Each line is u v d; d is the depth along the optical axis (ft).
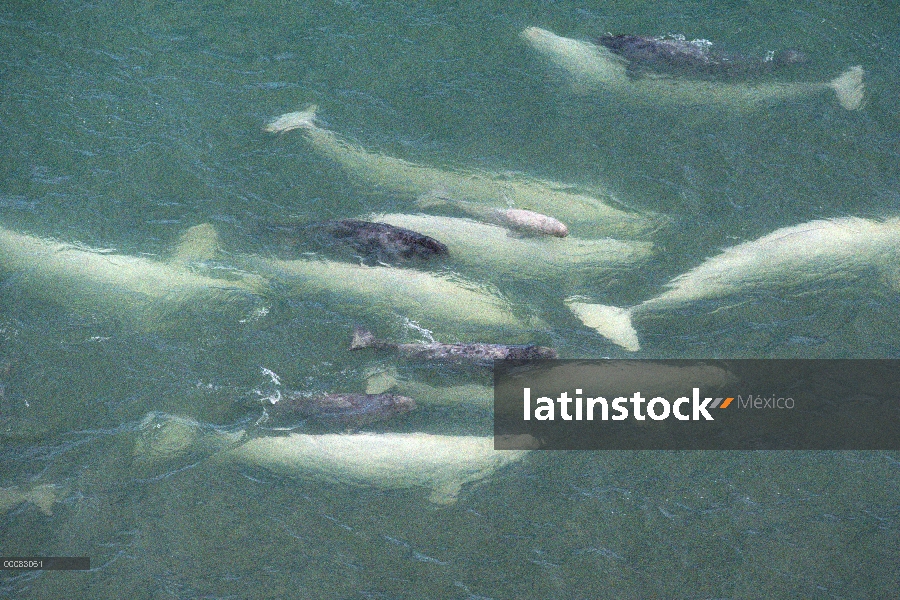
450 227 132.87
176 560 99.55
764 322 124.88
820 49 166.20
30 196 139.33
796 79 160.97
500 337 121.90
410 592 97.91
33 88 156.56
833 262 131.13
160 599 96.27
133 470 107.14
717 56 163.32
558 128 154.61
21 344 119.24
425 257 127.54
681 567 100.42
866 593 97.96
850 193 142.72
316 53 166.61
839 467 109.40
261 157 147.64
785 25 170.81
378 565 100.01
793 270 130.72
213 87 159.33
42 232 133.18
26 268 127.75
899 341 122.72
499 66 165.48
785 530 103.60
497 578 99.30
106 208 138.62
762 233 136.46
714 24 171.83
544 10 175.32
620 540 102.78
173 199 140.67
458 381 115.96
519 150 150.51
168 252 131.75
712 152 150.00
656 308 126.62
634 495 106.83
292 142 150.00
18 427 110.52
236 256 130.82
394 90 160.66
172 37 167.73
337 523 103.45
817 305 126.82
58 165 144.87
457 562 100.58
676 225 138.10
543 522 104.22
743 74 161.48
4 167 143.74
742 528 103.86
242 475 107.04
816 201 141.59
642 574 99.81
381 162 146.30
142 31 168.35
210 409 113.19
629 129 154.40
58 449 108.78
